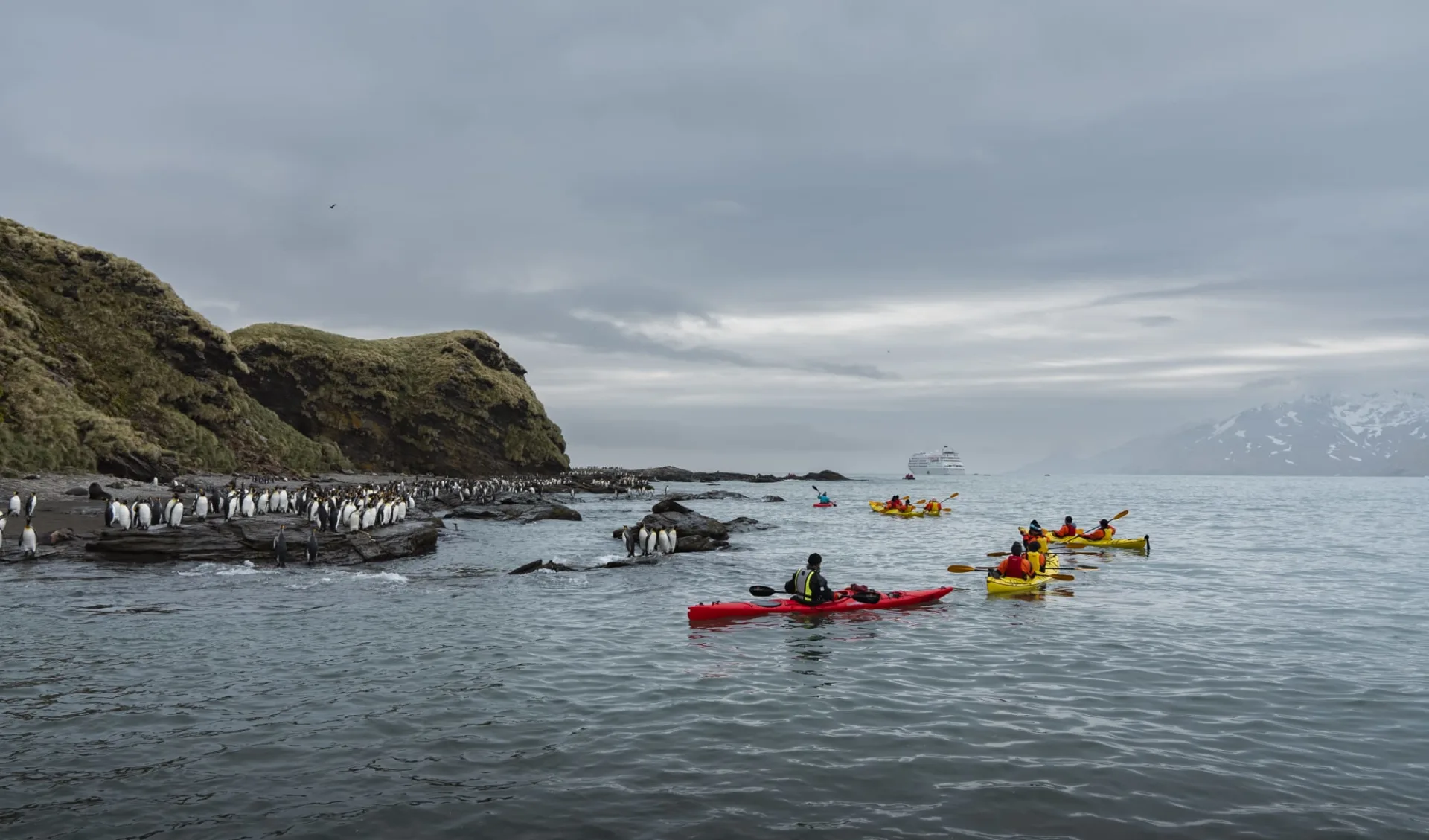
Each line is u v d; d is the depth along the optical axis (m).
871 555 32.81
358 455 109.75
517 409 123.00
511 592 22.52
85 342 74.38
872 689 12.34
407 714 11.05
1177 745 9.74
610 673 13.41
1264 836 7.29
